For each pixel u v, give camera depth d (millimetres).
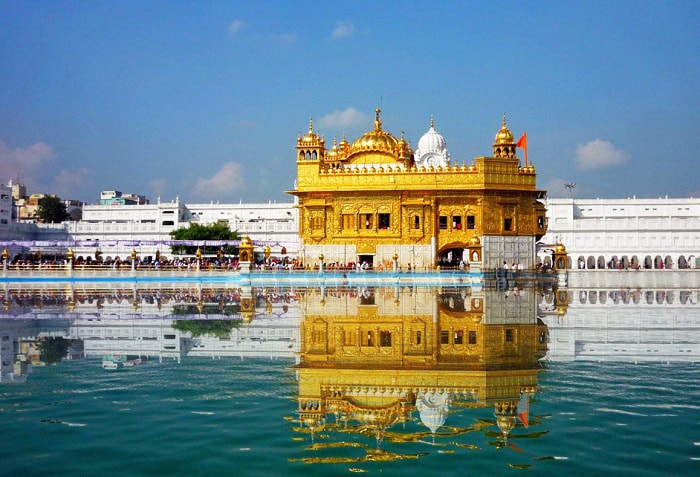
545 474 8500
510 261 63281
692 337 20562
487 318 25828
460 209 63594
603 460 9000
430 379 13789
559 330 22094
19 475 8672
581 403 11867
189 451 9484
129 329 22906
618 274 76500
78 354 17609
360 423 10711
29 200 141250
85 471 8805
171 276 56688
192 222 105375
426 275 53031
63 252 107188
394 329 22062
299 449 9516
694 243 101500
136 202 145625
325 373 14523
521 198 63938
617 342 19312
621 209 110562
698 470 8672
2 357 17188
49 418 11258
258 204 114250
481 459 9008
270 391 12914
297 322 24562
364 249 64375
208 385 13547
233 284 53812
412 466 8758
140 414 11438
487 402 11906
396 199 64062
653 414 11195
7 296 40375
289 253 104750
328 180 65125
